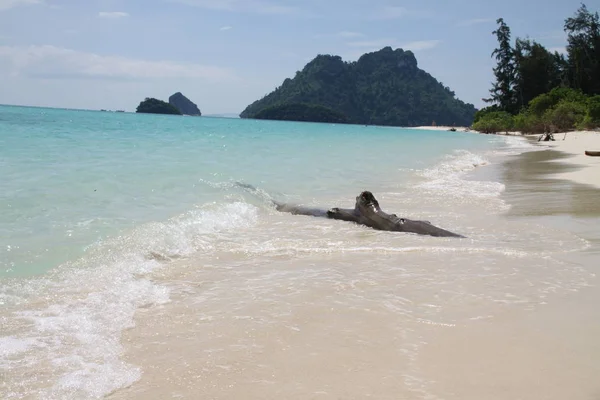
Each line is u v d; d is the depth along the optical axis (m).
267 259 6.71
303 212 10.30
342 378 3.50
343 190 13.06
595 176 16.00
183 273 5.99
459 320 4.55
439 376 3.53
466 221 9.38
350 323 4.47
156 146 19.94
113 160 14.11
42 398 3.19
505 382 3.45
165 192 10.59
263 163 16.98
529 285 5.58
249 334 4.23
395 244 7.61
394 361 3.75
